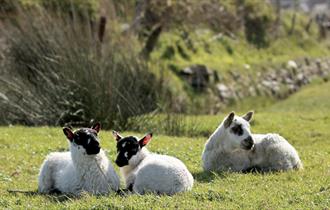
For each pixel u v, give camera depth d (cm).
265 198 910
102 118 1944
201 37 4169
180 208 834
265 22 5056
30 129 1798
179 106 2619
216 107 3275
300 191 962
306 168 1211
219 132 1177
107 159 1014
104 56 2091
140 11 3431
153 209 828
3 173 1223
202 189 959
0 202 938
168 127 1989
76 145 978
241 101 3712
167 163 944
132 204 848
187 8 4062
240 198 912
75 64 1978
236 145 1143
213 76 3672
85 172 979
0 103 2034
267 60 4525
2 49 2261
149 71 2325
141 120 2005
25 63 2112
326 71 5203
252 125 2133
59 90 1966
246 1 5044
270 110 3169
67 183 1000
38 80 2028
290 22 5625
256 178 1086
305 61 4994
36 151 1455
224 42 4353
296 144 1766
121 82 2061
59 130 1773
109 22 2673
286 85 4366
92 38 2167
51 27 2169
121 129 1931
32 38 2136
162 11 3719
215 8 4478
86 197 916
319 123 2172
